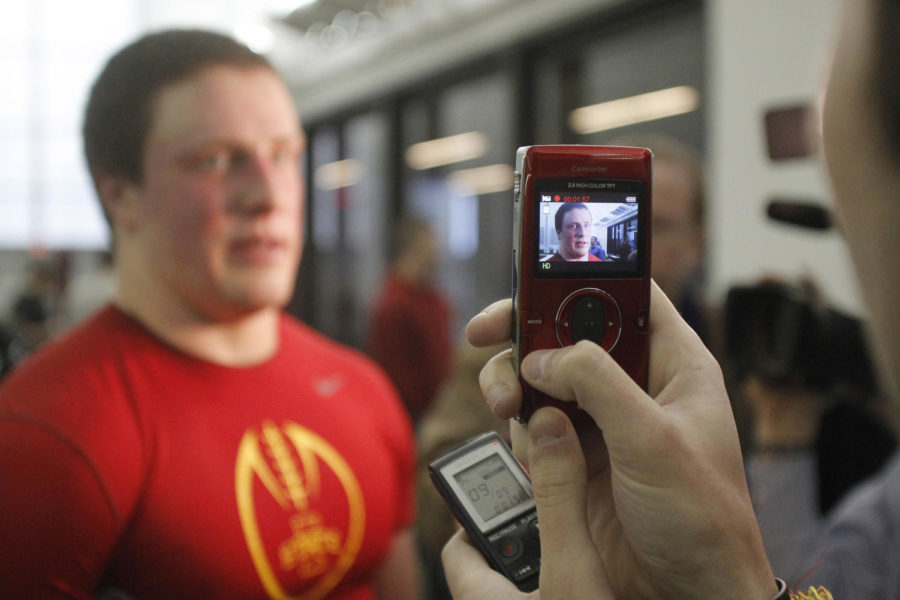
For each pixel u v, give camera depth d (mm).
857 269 250
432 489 824
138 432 645
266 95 751
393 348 2914
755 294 766
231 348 755
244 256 727
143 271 722
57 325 3508
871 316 250
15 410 614
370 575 819
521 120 4113
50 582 593
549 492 391
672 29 3375
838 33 249
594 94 3787
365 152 5773
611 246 443
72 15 6254
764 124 844
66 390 634
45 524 583
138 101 696
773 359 734
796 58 2412
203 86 707
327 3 4699
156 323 713
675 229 1065
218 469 678
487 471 509
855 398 727
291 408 767
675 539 356
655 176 1101
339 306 6211
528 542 469
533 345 438
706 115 3191
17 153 6125
